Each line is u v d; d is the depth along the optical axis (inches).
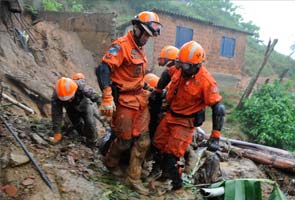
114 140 167.5
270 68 1285.7
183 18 755.4
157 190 169.0
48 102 353.7
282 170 265.7
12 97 313.7
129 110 157.3
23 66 424.2
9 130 176.4
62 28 663.1
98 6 1118.4
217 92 156.7
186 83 158.2
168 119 167.2
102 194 150.2
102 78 147.7
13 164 153.0
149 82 194.4
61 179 152.3
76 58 603.5
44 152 173.6
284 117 538.0
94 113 218.5
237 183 163.9
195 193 178.7
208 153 218.8
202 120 165.0
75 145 196.9
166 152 168.6
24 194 141.9
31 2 649.6
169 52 176.7
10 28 464.4
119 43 151.8
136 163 164.1
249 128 585.9
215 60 839.1
